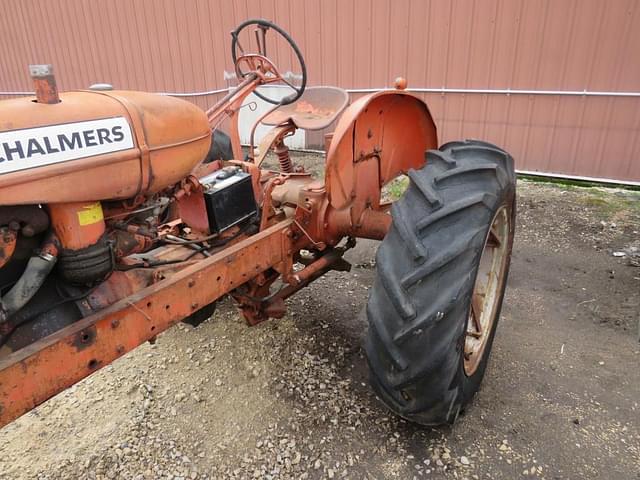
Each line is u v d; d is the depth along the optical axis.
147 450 2.01
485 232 1.78
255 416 2.16
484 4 4.96
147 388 2.33
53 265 1.38
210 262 1.77
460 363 1.80
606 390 2.22
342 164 2.11
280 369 2.44
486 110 5.35
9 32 8.77
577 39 4.69
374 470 1.88
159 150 1.51
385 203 2.61
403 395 1.83
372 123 2.25
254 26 6.34
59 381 1.35
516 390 2.24
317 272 2.47
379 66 5.76
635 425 2.02
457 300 1.66
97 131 1.37
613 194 4.74
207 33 6.77
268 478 1.87
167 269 1.86
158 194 1.76
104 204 1.51
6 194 1.21
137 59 7.55
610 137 4.87
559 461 1.88
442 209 1.74
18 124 1.23
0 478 1.90
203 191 2.02
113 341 1.47
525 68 5.00
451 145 2.19
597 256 3.48
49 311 1.48
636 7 4.37
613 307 2.86
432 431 2.04
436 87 5.51
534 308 2.88
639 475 1.80
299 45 6.16
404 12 5.39
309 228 2.30
